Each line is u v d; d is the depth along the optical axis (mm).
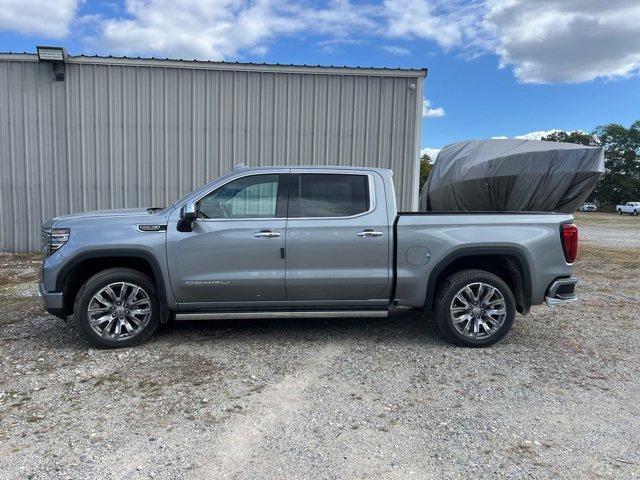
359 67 11383
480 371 4492
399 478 2830
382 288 5102
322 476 2844
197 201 5008
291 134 11508
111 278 4863
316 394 3961
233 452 3100
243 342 5227
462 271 5188
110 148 11266
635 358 4906
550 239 5145
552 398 3938
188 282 4906
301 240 4973
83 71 11070
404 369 4512
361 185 5172
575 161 7633
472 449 3156
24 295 7492
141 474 2854
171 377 4277
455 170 9617
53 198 11289
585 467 2961
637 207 67750
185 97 11281
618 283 9195
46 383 4129
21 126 11086
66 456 3033
